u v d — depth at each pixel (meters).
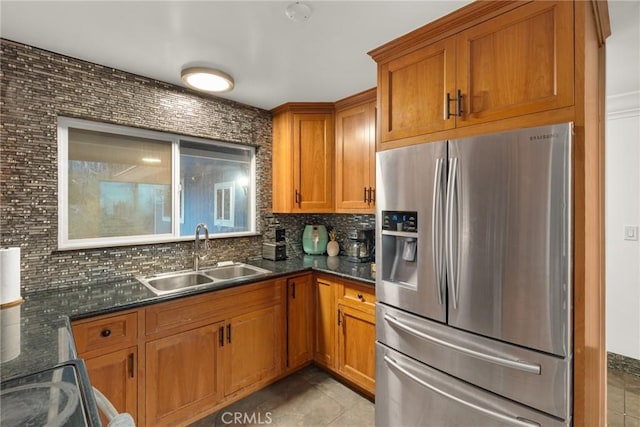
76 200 1.96
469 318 1.36
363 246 2.72
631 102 2.48
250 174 2.88
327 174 2.71
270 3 1.37
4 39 1.64
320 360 2.46
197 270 2.36
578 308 1.14
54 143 1.81
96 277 1.97
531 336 1.20
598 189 1.47
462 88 1.44
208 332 1.93
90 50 1.78
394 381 1.69
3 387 0.81
